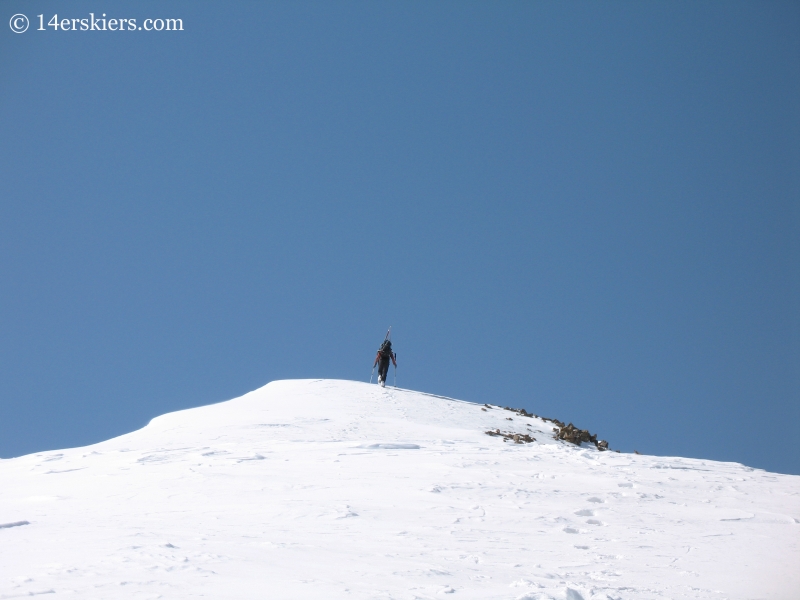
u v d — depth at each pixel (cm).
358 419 2464
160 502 1224
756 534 1112
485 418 2794
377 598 657
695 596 756
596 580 809
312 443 1956
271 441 2011
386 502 1237
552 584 768
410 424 2425
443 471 1539
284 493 1302
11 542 836
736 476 1658
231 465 1591
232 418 2511
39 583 635
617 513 1237
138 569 701
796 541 1066
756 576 859
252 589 657
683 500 1365
